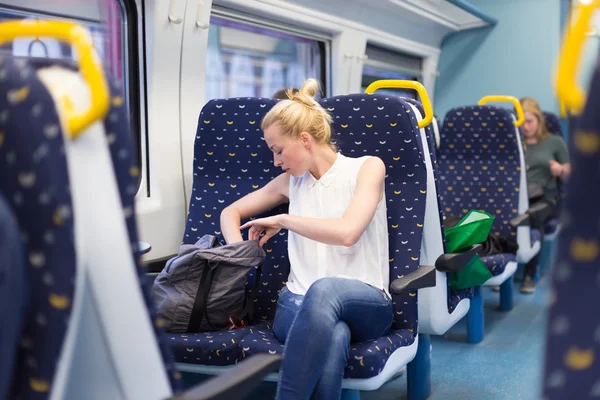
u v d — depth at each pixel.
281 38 4.07
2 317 0.67
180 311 2.13
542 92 6.12
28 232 0.74
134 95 2.85
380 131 2.27
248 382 1.05
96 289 0.81
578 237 0.56
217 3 3.24
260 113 2.47
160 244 2.90
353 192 2.10
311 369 1.72
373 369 1.85
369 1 4.46
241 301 2.24
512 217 3.85
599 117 0.52
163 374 0.90
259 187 2.49
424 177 2.26
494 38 6.29
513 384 2.75
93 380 0.89
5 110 0.73
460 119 3.92
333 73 4.47
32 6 2.42
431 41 6.16
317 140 2.13
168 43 2.85
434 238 2.42
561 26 6.05
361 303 1.89
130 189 0.86
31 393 0.78
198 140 2.53
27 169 0.72
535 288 4.58
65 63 0.84
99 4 2.69
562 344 0.58
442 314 2.46
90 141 0.79
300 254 2.17
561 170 4.73
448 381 2.81
